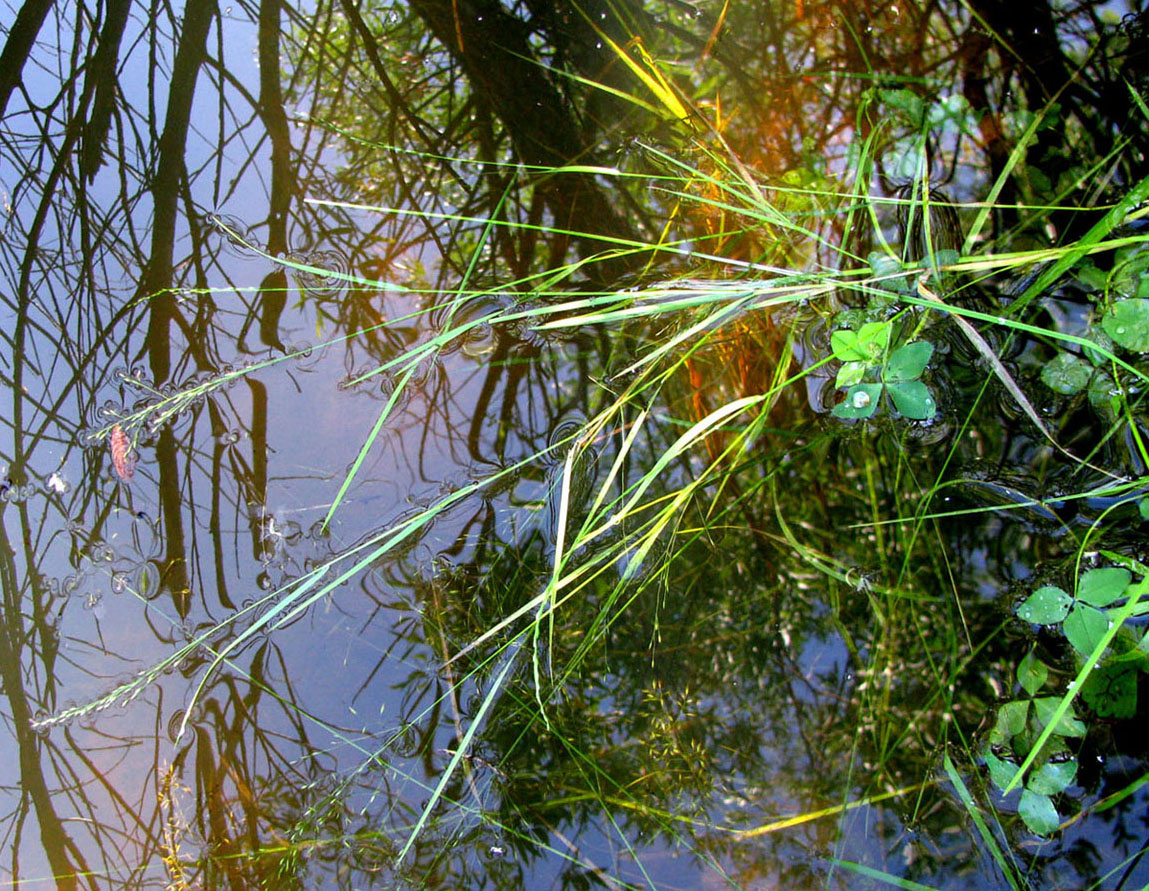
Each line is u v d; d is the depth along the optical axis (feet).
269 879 3.11
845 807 3.10
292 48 4.16
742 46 3.98
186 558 3.39
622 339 3.58
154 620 3.34
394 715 3.23
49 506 3.47
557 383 3.55
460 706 3.24
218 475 3.47
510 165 3.85
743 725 3.20
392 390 3.57
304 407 3.55
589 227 3.73
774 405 3.48
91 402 3.57
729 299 3.42
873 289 3.34
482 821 3.14
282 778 3.18
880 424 3.41
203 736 3.23
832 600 3.29
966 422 3.35
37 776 3.20
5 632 3.33
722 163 3.67
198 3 4.24
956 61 3.80
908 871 3.03
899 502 3.34
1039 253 3.25
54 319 3.67
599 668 3.27
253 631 3.31
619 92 3.88
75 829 3.15
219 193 3.85
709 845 3.09
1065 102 3.66
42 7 4.22
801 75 3.89
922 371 3.29
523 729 3.21
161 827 3.15
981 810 3.06
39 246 3.77
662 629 3.30
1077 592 3.08
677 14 4.08
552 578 3.20
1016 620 3.19
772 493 3.41
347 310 3.67
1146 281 3.28
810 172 3.69
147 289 3.70
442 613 3.32
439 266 3.71
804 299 3.49
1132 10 3.73
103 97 4.03
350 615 3.33
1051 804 3.01
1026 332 3.39
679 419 3.50
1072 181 3.54
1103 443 3.28
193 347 3.62
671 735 3.20
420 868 3.10
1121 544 3.19
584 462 3.45
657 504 3.40
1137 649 3.04
